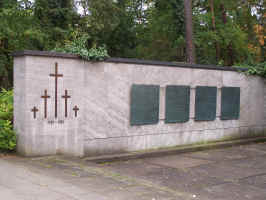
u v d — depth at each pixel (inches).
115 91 395.9
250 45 911.7
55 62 346.9
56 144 350.6
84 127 371.2
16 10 844.0
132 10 1327.5
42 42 865.5
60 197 219.0
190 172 338.6
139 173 329.7
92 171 297.0
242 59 935.7
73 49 370.3
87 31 1030.4
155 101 432.1
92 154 379.6
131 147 414.9
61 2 973.8
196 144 483.8
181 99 460.4
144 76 421.7
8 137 341.7
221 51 972.6
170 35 941.8
